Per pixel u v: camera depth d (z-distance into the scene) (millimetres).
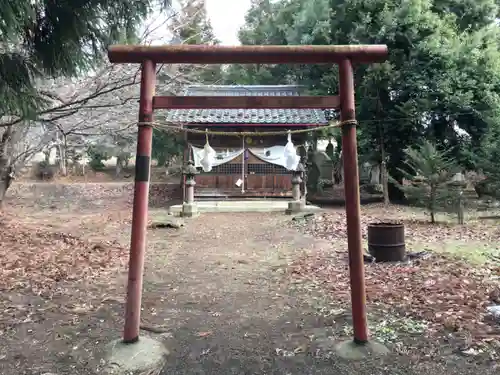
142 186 3289
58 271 5598
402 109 13094
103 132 9461
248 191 14422
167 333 3627
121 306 4324
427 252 6410
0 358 3127
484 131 13234
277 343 3422
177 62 3408
